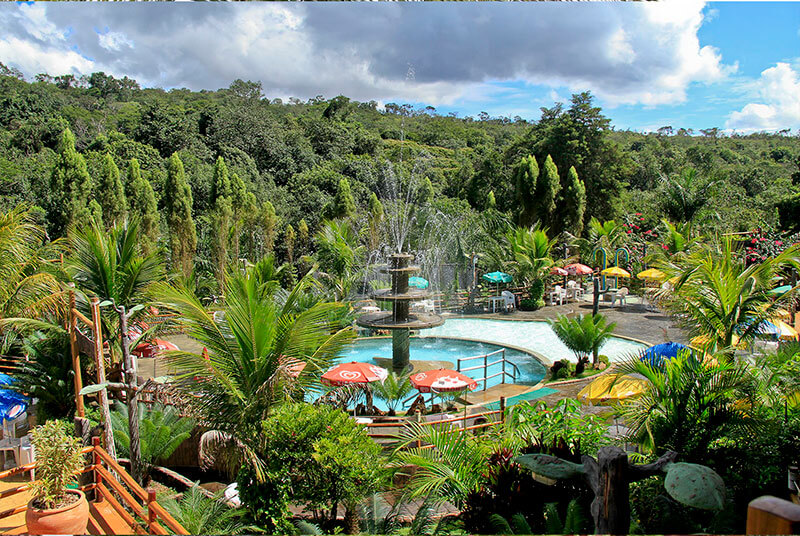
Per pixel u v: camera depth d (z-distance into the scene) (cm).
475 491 600
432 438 646
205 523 596
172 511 602
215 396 705
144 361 1381
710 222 2441
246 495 643
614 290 2212
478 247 2414
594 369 1288
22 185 2773
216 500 639
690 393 618
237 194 2184
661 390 633
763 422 589
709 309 839
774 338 1040
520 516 520
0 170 2803
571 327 1274
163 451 803
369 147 5100
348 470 616
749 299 806
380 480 645
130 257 1130
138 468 730
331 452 612
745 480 575
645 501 573
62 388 944
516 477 589
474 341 1622
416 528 570
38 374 955
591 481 425
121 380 972
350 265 2003
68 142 2042
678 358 644
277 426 649
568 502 569
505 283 2200
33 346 1000
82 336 714
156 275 1113
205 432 790
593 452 635
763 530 190
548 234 2836
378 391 1017
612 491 404
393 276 1327
